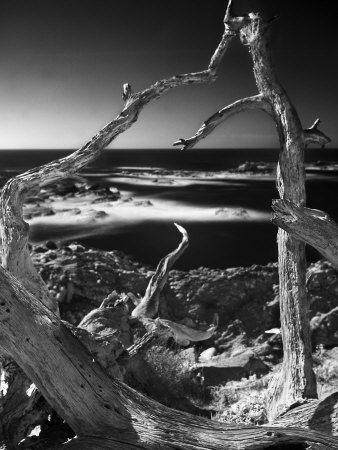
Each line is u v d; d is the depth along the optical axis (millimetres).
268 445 2912
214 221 22859
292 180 4180
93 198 30312
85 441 2887
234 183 46438
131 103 4113
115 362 3977
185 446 2869
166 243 17859
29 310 2955
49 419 3598
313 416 3271
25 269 4062
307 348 4242
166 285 7727
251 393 5434
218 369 5844
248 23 4191
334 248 3223
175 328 5355
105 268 8133
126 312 5543
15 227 3959
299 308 4246
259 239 18469
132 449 2836
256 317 7242
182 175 58438
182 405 5113
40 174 4035
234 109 4238
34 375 2914
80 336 3844
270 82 4184
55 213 24438
